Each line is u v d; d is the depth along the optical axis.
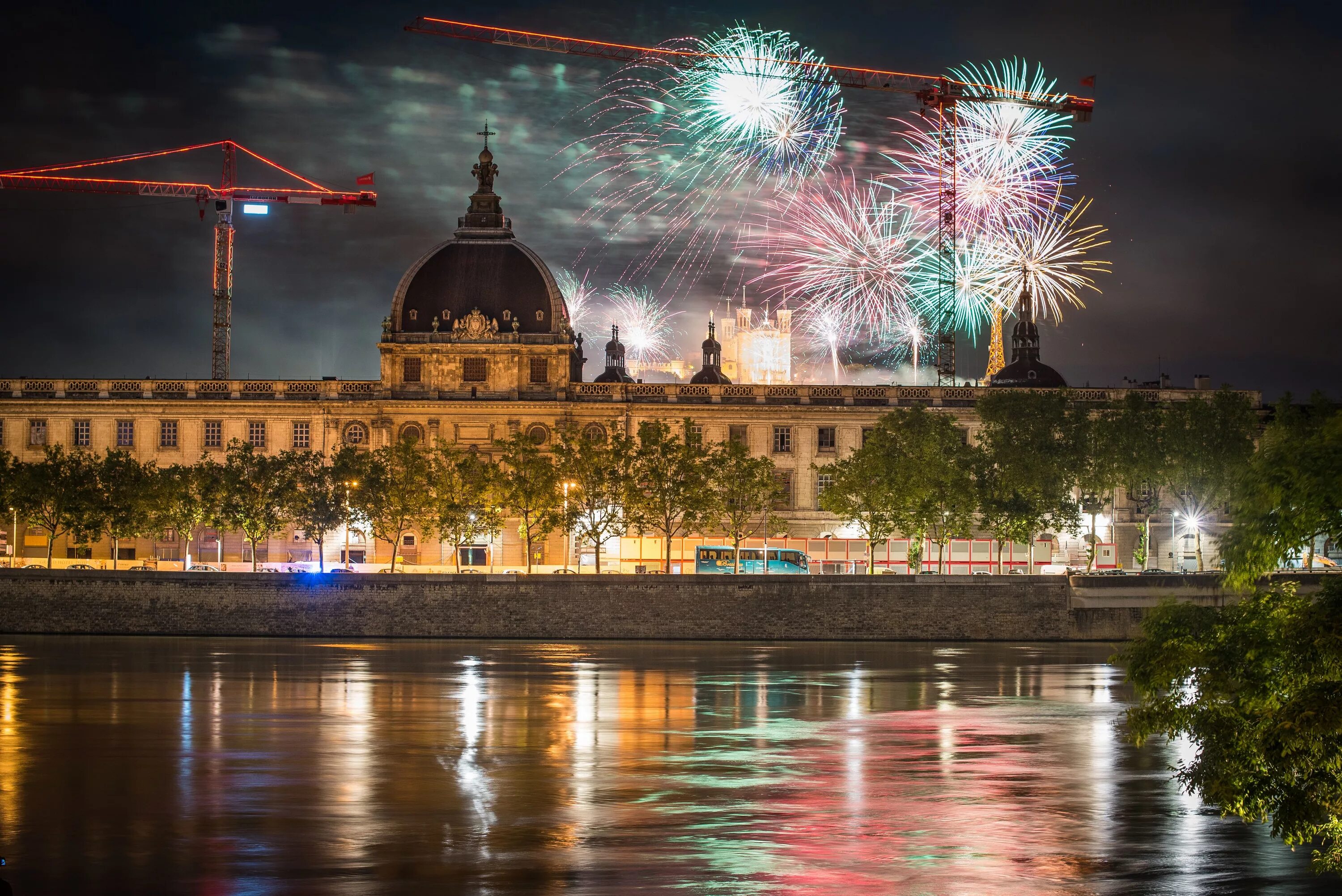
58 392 169.88
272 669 104.19
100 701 88.81
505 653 115.75
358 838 57.34
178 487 148.88
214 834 57.56
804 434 170.38
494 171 174.62
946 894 50.66
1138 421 149.38
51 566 147.88
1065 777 69.94
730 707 89.38
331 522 148.12
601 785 67.25
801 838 57.84
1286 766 39.28
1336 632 38.88
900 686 98.94
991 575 128.25
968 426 169.88
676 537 161.12
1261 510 41.00
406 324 170.12
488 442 167.88
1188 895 51.12
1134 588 128.12
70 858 54.09
